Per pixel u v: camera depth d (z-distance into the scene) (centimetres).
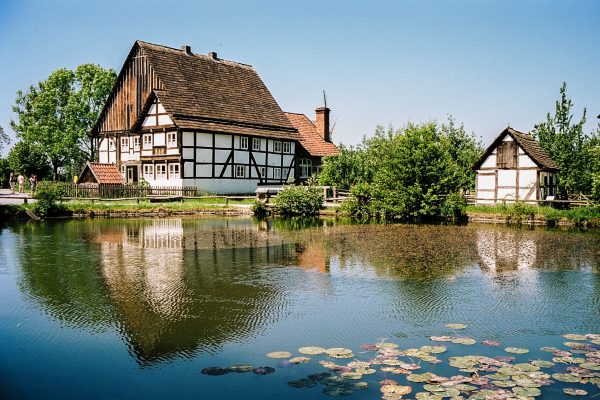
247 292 1058
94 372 661
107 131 4281
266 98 4653
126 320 870
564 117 3522
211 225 2436
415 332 804
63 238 1889
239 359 696
